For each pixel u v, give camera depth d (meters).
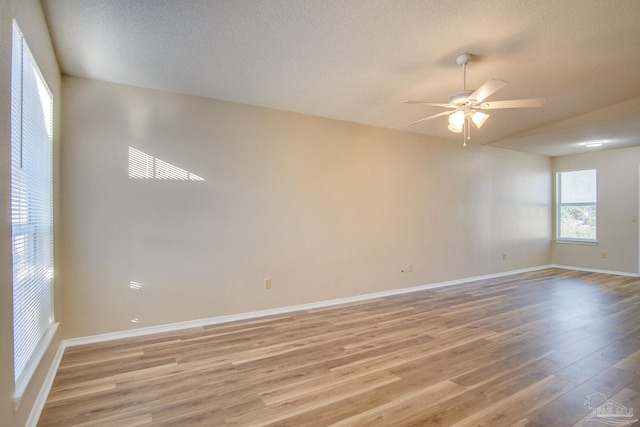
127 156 3.30
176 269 3.51
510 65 3.17
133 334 3.31
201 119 3.65
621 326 3.56
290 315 3.98
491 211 6.23
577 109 4.43
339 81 3.40
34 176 2.12
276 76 3.25
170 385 2.37
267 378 2.47
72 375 2.51
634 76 3.48
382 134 4.94
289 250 4.15
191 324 3.58
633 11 2.41
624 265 6.30
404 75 3.29
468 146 5.91
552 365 2.66
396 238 5.06
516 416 1.99
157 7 2.22
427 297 4.82
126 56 2.81
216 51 2.78
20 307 1.80
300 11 2.30
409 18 2.42
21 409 1.69
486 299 4.71
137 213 3.34
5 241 1.46
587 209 6.81
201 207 3.63
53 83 2.65
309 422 1.96
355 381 2.42
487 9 2.35
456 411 2.05
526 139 5.62
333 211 4.48
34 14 2.02
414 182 5.26
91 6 2.19
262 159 3.98
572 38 2.74
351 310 4.19
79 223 3.11
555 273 6.57
